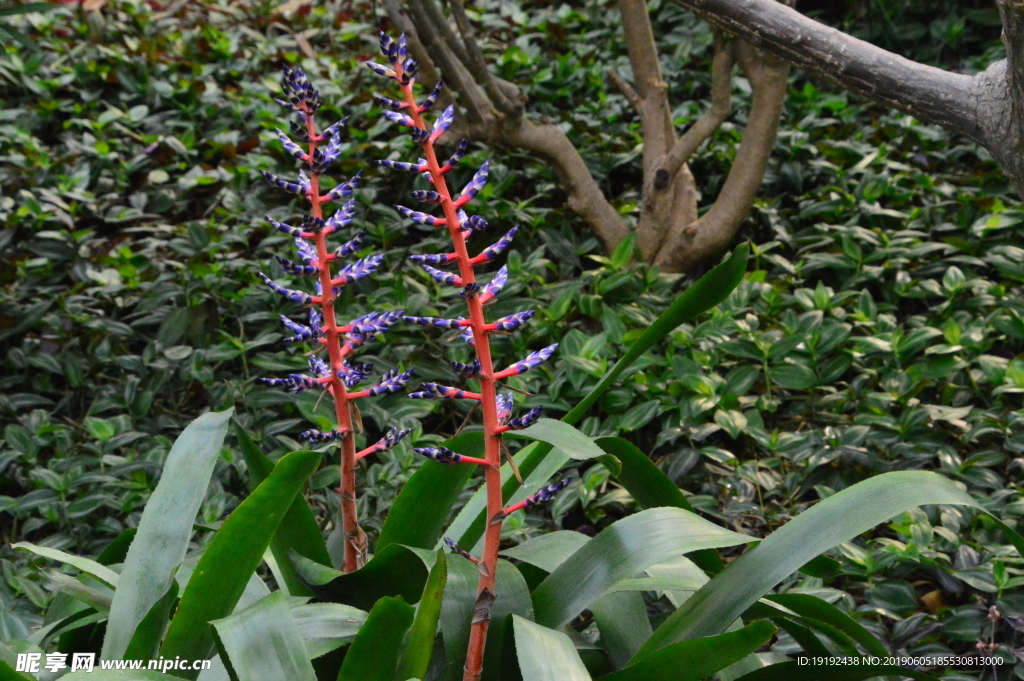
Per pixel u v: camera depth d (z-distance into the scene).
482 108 3.32
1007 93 1.24
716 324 2.92
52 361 3.10
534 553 1.48
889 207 3.62
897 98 1.36
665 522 1.30
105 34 5.10
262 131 4.33
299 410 2.84
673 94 4.52
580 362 2.69
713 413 2.67
